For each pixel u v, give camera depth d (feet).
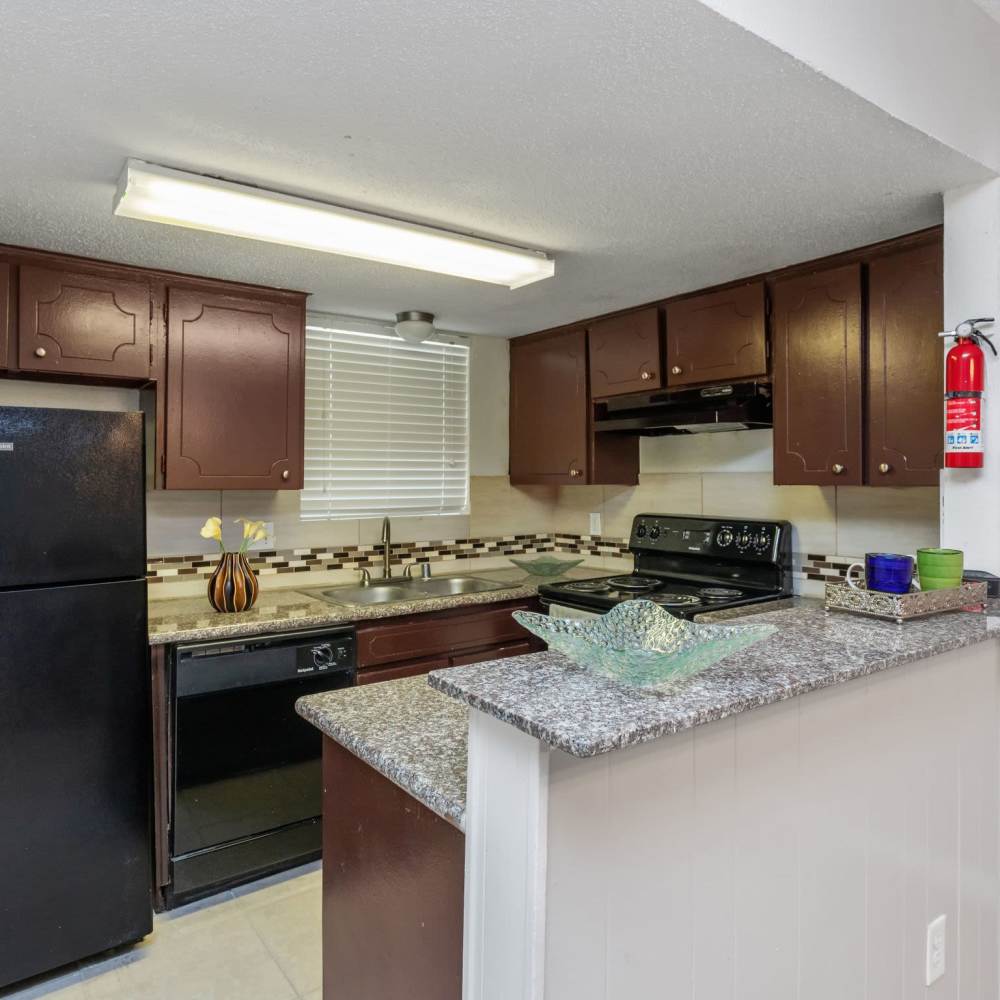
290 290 8.91
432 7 3.54
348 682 8.46
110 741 6.53
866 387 7.28
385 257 7.05
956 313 5.78
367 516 10.87
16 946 6.13
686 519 10.27
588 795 2.95
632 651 3.22
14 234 6.89
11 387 8.19
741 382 8.53
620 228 6.73
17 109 4.54
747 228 6.73
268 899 7.70
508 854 2.92
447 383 11.62
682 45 3.86
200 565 9.45
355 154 5.19
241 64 4.05
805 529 9.03
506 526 12.32
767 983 3.83
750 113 4.58
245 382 8.64
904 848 4.68
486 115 4.62
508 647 9.98
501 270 7.58
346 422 10.64
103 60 4.01
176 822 7.39
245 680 7.72
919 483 6.84
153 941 6.98
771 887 3.82
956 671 5.02
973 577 5.51
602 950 3.04
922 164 5.33
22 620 6.08
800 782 3.94
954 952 5.19
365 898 4.28
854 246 7.27
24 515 6.06
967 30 5.19
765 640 4.25
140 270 7.93
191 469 8.30
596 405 10.56
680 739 3.31
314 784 8.26
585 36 3.78
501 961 2.97
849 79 4.28
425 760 3.76
